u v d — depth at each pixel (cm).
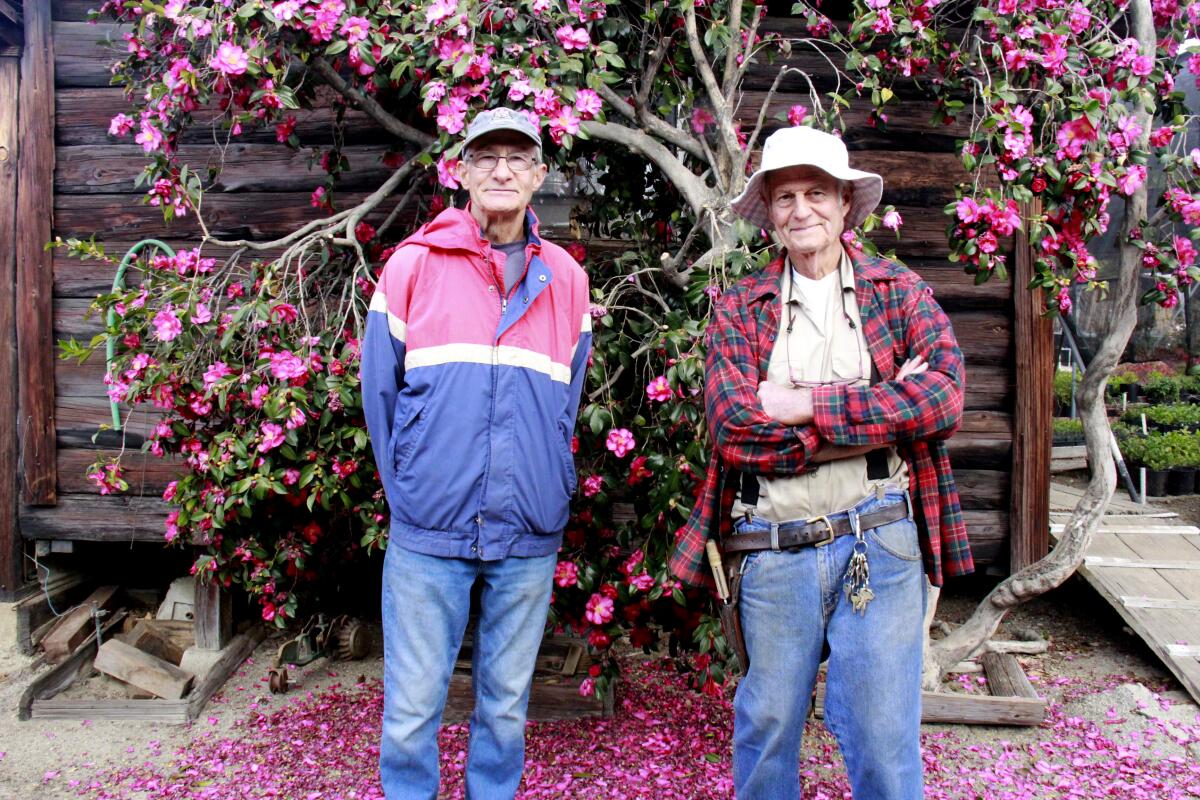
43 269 353
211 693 324
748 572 177
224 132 352
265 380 254
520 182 188
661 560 237
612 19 269
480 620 200
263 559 294
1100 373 305
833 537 169
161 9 241
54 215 355
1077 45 267
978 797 247
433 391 184
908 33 258
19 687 333
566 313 202
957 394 163
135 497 359
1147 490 565
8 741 290
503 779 200
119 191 355
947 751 274
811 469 169
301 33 243
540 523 192
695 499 230
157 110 264
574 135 242
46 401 355
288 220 355
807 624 172
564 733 281
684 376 219
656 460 232
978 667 337
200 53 272
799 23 352
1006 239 358
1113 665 338
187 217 356
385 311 190
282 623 301
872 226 246
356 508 274
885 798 165
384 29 244
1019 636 365
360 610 394
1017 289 356
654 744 272
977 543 367
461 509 185
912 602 169
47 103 350
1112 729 285
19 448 357
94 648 353
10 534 357
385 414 192
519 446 187
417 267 189
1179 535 414
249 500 257
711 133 304
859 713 166
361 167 353
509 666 195
